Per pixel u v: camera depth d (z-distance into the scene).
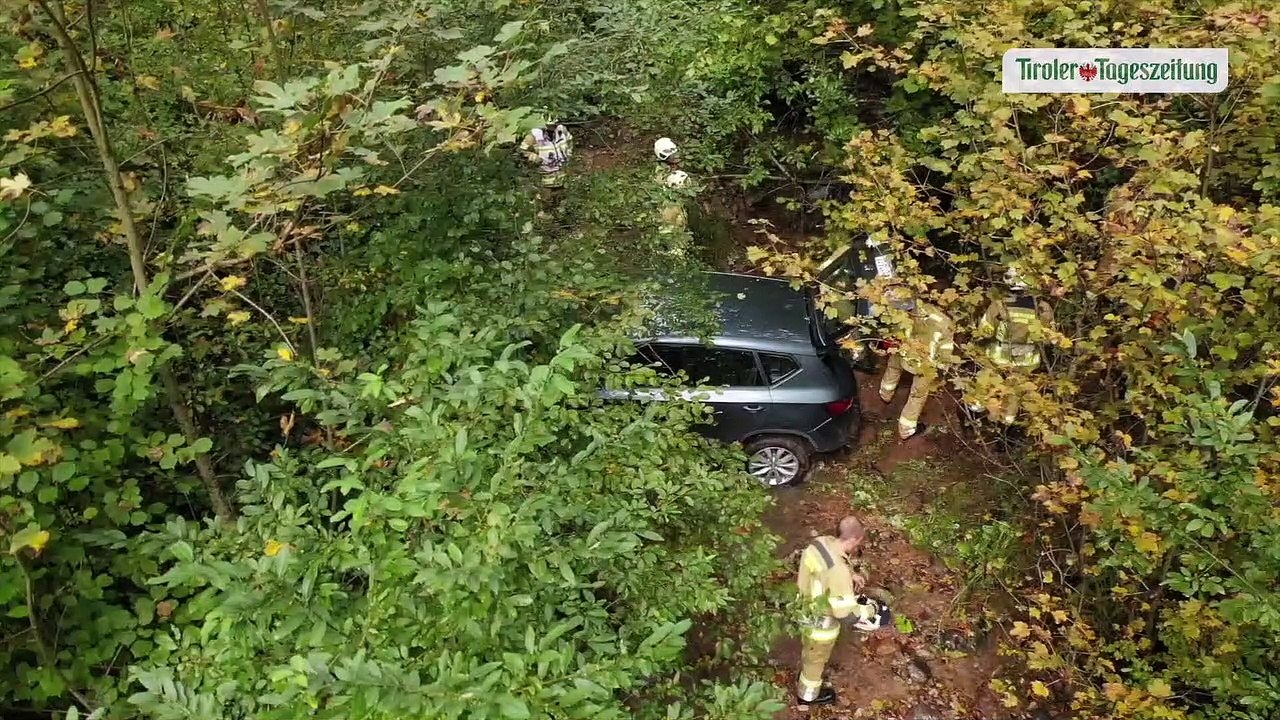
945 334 5.65
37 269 3.81
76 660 3.10
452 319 3.59
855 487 7.14
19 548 2.58
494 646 2.54
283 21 4.68
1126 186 4.59
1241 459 3.73
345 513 2.64
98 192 3.99
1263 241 3.79
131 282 4.35
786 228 10.26
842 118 8.16
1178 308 4.16
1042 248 4.80
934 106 7.88
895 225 5.46
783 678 5.63
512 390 3.03
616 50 6.61
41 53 3.55
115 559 3.46
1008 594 6.04
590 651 2.92
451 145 3.52
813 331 6.84
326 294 5.00
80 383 3.84
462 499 2.53
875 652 5.83
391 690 2.10
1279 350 4.12
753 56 8.09
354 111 3.07
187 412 4.13
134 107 4.63
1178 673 4.15
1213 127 4.81
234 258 3.35
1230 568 3.62
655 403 4.51
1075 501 4.39
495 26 5.43
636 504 3.54
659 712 3.46
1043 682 5.30
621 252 5.96
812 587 4.97
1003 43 5.00
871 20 7.89
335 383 3.63
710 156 7.21
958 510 6.71
